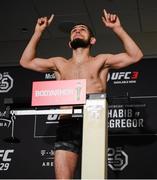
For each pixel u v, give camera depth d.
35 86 2.33
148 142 3.91
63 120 2.82
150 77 4.18
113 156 3.91
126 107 4.06
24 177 4.03
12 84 4.46
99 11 4.08
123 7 4.00
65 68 3.00
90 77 2.89
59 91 2.29
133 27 4.32
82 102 2.25
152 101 4.06
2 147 4.17
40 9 4.10
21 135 4.18
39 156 4.07
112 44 4.43
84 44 2.99
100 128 2.24
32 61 3.08
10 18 4.26
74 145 2.72
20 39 4.61
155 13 4.07
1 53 4.61
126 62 2.91
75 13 4.14
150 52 4.30
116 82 4.20
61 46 4.54
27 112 2.46
